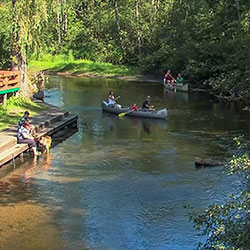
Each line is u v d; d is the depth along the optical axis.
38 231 11.07
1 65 29.22
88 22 64.69
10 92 24.95
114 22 60.56
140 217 11.84
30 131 18.08
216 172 15.38
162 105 30.12
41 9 24.72
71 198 13.19
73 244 10.41
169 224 11.41
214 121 24.55
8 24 27.86
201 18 41.78
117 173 15.48
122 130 22.36
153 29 53.91
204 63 39.69
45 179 14.88
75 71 53.41
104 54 58.34
